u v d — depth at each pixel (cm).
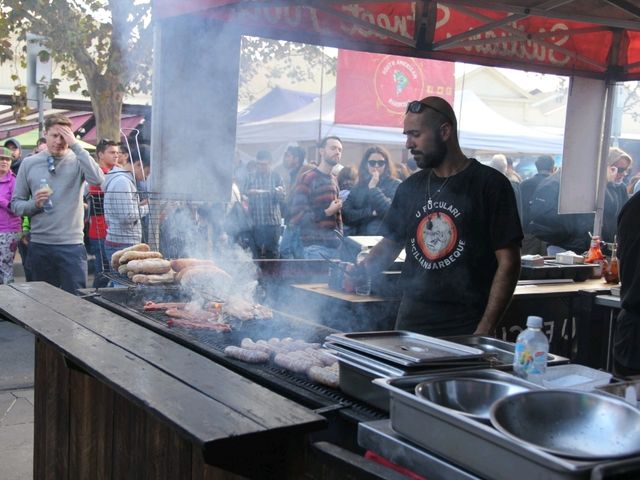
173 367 183
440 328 256
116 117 841
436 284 257
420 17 434
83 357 191
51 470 301
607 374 170
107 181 465
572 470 101
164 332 248
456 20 448
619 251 288
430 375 152
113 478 243
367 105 654
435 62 670
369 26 410
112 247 447
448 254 254
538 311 405
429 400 135
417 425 129
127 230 445
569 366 175
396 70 657
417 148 254
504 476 111
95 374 178
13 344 587
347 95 646
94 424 256
